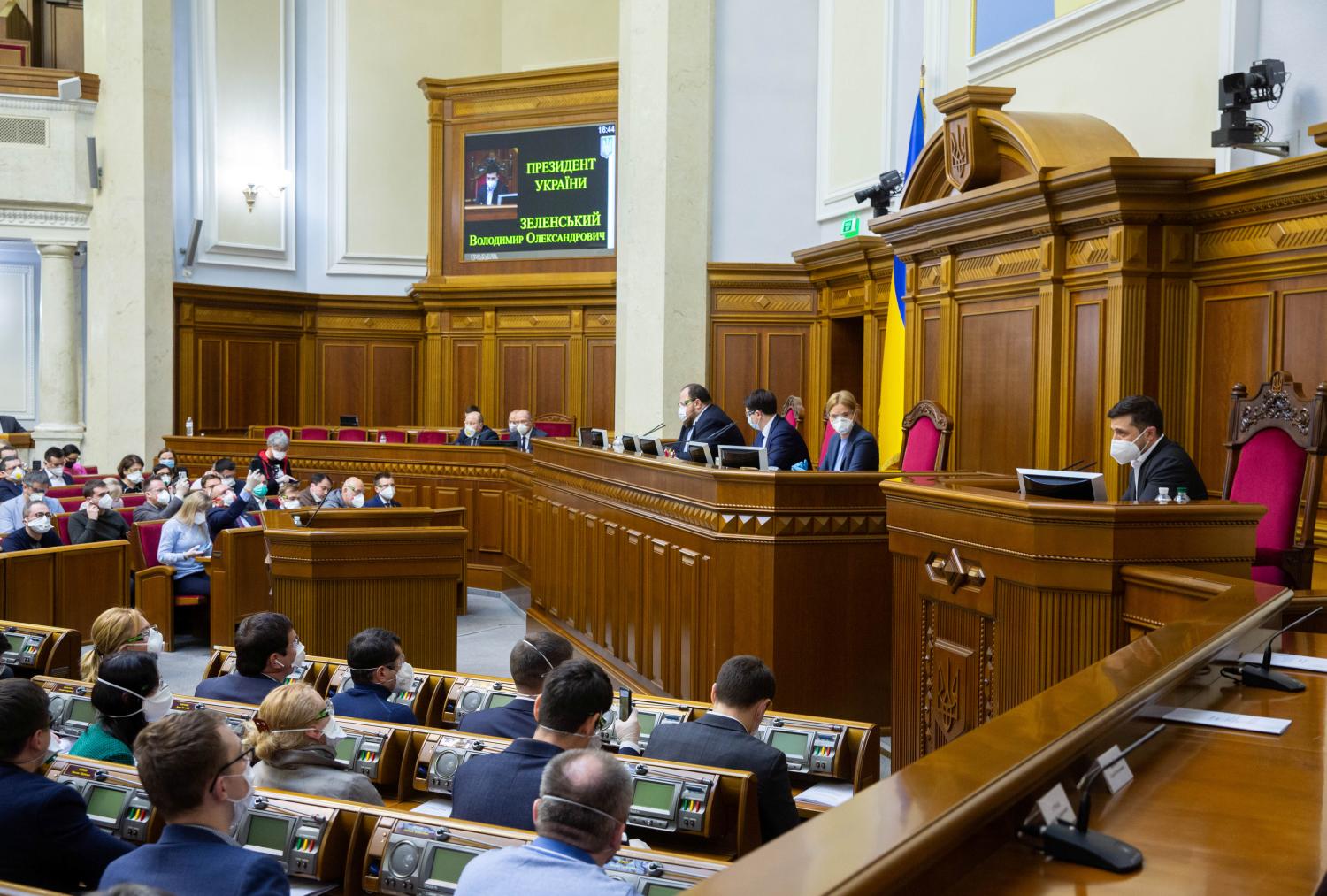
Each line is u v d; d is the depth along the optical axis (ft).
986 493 12.69
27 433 52.29
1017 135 24.29
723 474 18.31
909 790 5.09
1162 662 7.82
